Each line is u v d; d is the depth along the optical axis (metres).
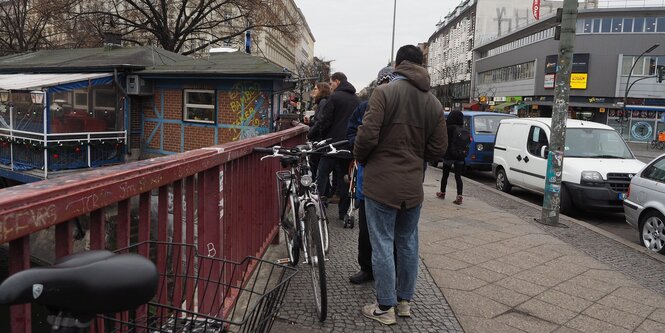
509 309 3.98
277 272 4.45
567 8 7.28
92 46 28.19
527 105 51.16
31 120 17.38
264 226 4.80
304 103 26.62
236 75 16.53
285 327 3.40
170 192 2.84
